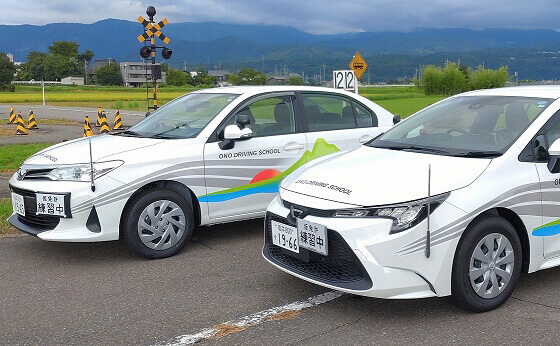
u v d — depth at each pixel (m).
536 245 4.39
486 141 4.62
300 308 4.36
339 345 3.71
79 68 189.00
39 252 5.95
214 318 4.19
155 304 4.47
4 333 3.98
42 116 31.92
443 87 78.56
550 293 4.57
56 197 5.30
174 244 5.71
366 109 7.07
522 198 4.24
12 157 12.52
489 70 78.88
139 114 33.62
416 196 3.93
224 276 5.12
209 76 156.25
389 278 3.85
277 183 6.29
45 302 4.55
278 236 4.48
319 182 4.39
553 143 4.27
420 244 3.87
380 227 3.86
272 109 6.40
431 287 3.97
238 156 6.01
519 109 4.79
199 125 6.07
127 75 166.75
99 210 5.33
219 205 5.96
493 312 4.20
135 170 5.47
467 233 4.04
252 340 3.82
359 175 4.30
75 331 3.99
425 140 4.92
